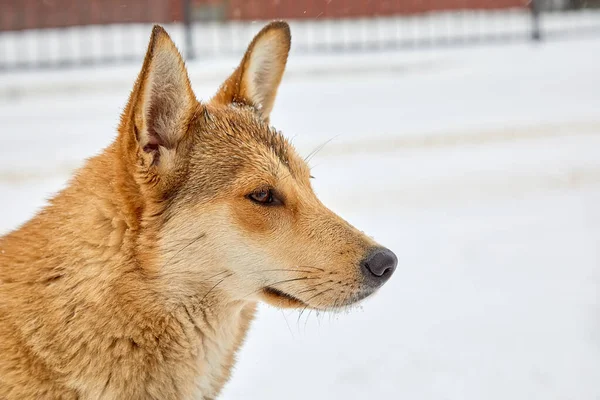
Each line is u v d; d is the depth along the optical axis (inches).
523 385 698.8
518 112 1846.7
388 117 1787.6
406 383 708.7
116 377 452.8
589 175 1407.5
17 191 1204.5
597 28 2755.9
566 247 1065.5
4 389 441.1
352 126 1691.7
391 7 2746.1
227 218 484.7
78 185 483.2
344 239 502.3
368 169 1430.9
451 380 711.1
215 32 2458.2
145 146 466.0
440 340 789.9
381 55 2329.0
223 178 489.7
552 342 778.2
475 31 2709.2
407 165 1460.4
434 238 1100.5
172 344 471.2
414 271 983.0
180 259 470.6
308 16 2618.1
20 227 504.4
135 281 459.5
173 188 475.5
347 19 2684.5
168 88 481.7
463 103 1939.0
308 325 849.5
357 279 495.8
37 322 444.1
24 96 1907.0
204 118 505.4
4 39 2384.4
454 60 2349.9
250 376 727.1
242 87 573.9
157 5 2513.5
